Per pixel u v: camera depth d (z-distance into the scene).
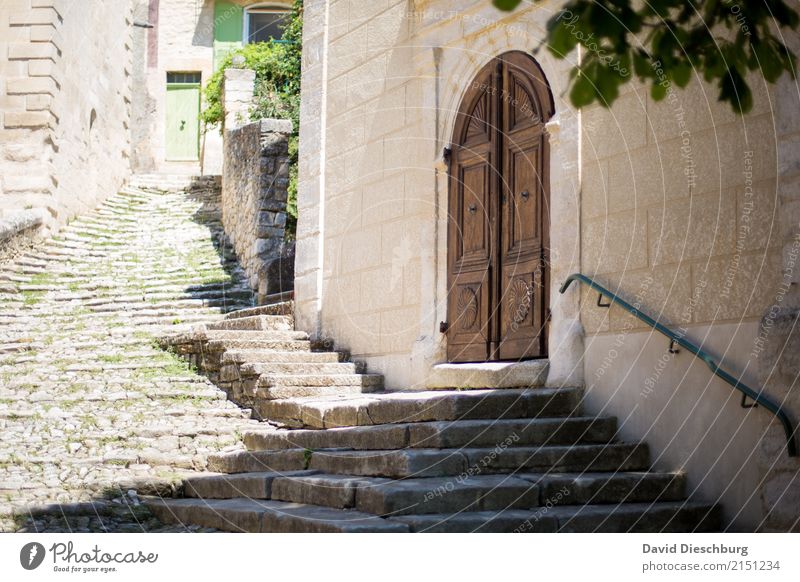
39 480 7.27
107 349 10.86
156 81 20.84
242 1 20.30
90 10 17.05
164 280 13.80
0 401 9.02
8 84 15.08
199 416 8.97
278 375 9.03
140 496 7.05
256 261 13.38
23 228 14.21
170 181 19.56
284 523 5.60
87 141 17.03
